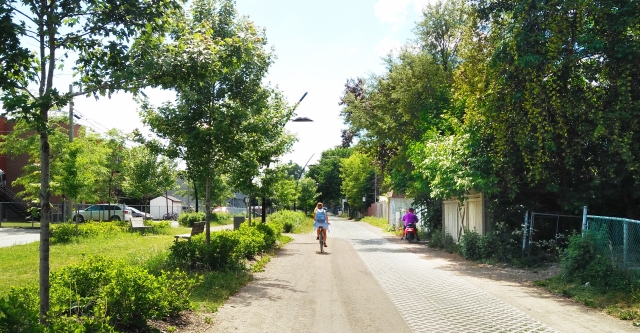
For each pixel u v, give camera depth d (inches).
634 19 454.9
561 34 476.7
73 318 195.3
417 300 350.0
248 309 309.6
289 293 368.2
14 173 1542.8
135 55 215.5
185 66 214.8
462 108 698.8
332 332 260.7
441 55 1015.0
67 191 748.0
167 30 227.9
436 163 619.2
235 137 454.3
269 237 680.4
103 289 232.8
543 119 504.4
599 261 382.9
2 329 161.2
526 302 344.8
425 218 1017.5
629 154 464.4
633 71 482.0
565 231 588.1
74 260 510.9
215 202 1982.0
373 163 1256.2
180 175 505.7
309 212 3009.4
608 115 473.1
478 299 354.9
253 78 475.8
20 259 513.0
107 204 1379.2
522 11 498.3
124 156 1245.7
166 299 256.2
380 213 2206.0
